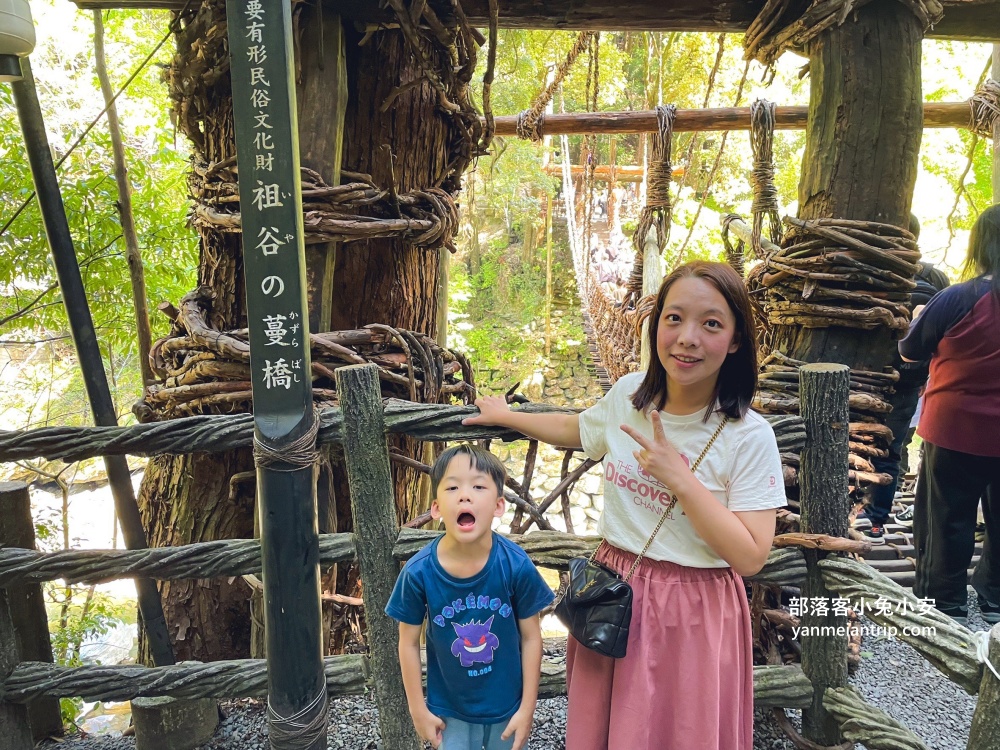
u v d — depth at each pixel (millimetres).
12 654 1759
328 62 2090
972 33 2410
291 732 1611
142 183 3996
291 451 1493
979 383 2176
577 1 2281
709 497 1166
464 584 1350
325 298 2131
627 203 13992
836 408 1604
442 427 1600
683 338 1188
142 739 1884
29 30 1824
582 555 1644
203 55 2104
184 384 2188
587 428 1446
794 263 2238
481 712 1397
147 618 2143
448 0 2162
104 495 7543
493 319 13969
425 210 2318
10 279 3371
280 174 1399
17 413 5977
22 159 3191
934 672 2182
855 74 2174
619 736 1271
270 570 1551
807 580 1659
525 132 4043
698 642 1272
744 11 2352
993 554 2443
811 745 1680
